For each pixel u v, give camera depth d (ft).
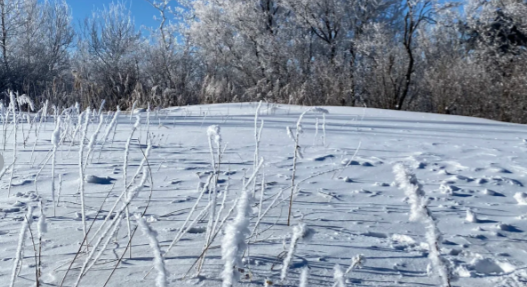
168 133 17.37
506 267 5.49
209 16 73.56
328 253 5.55
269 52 69.21
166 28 81.82
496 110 46.14
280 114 31.01
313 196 8.59
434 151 14.89
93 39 72.08
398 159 13.08
